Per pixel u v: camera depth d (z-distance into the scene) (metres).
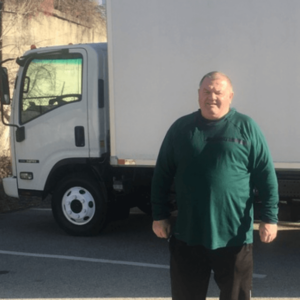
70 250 6.54
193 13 5.94
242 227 3.32
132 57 6.25
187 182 3.32
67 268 5.78
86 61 6.91
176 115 6.11
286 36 5.58
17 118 7.39
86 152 6.96
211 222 3.26
